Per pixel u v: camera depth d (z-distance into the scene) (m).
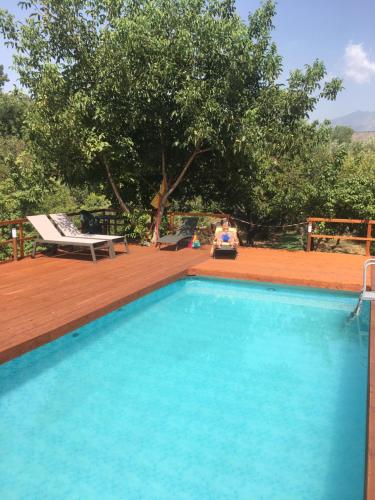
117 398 4.14
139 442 3.48
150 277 7.19
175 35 8.71
